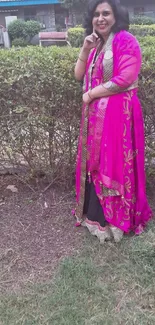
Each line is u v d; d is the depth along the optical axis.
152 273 2.67
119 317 2.36
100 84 2.75
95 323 2.32
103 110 2.73
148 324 2.32
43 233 3.20
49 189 3.84
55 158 3.67
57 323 2.32
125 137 2.79
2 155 3.73
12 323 2.34
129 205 2.95
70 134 3.53
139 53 2.67
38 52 3.60
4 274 2.75
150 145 3.58
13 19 21.73
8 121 3.41
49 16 22.98
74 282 2.63
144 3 23.06
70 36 12.90
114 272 2.72
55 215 3.44
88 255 2.90
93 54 2.83
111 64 2.69
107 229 3.02
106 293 2.54
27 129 3.45
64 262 2.80
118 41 2.65
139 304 2.47
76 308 2.42
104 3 2.63
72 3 21.23
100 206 2.97
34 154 3.65
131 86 2.75
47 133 3.52
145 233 3.04
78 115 3.43
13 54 3.58
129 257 2.83
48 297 2.51
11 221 3.36
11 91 3.32
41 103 3.34
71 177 3.80
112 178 2.81
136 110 2.83
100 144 2.78
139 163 2.94
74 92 3.29
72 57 3.35
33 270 2.78
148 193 3.79
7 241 3.10
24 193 3.81
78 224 3.25
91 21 2.80
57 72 3.24
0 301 2.51
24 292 2.57
